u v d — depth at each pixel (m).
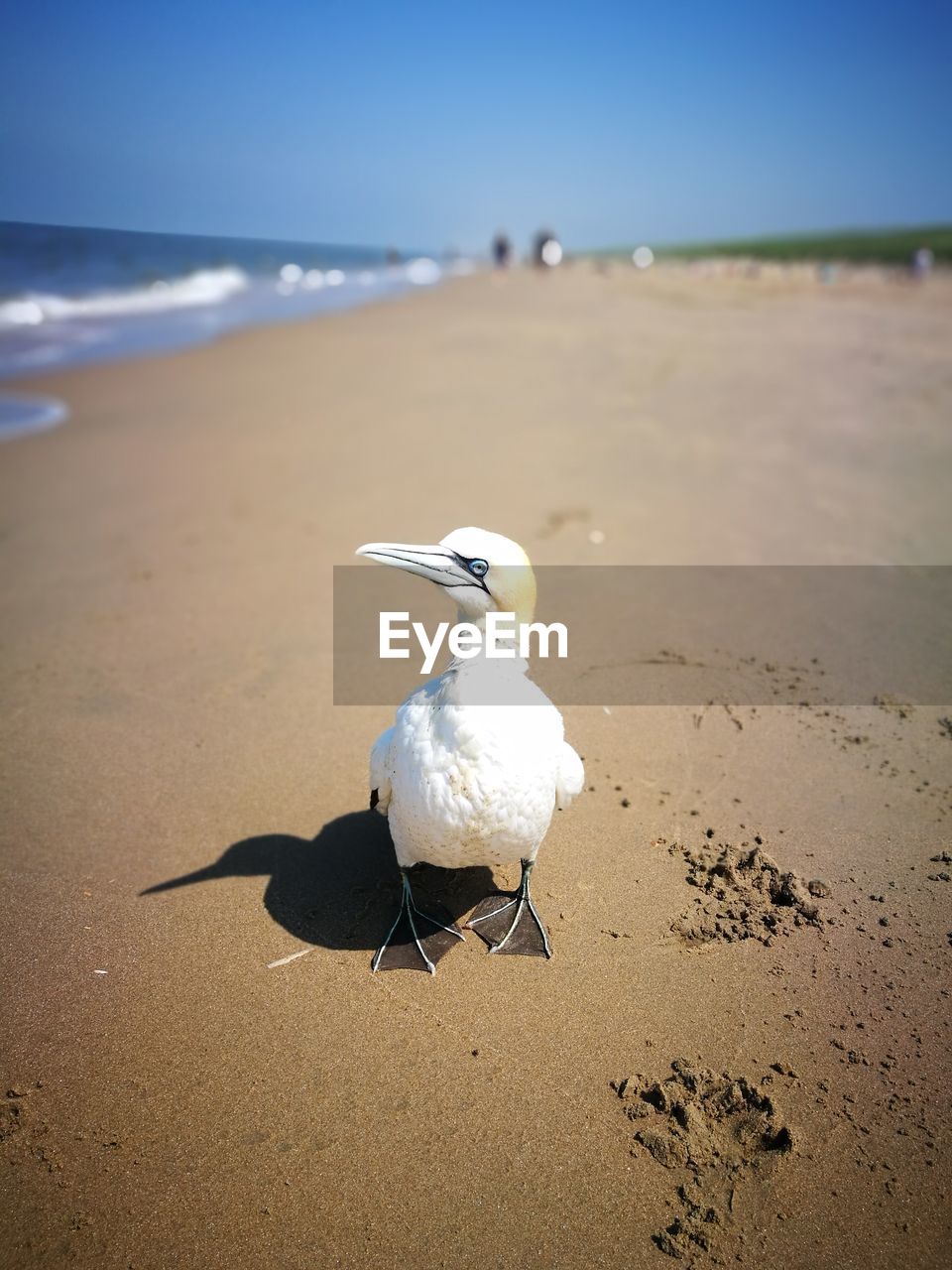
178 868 1.05
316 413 3.16
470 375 3.81
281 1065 0.82
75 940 0.96
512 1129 0.76
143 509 2.21
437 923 0.97
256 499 2.27
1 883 1.03
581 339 4.80
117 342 4.92
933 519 2.01
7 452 2.73
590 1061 0.82
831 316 5.88
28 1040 0.84
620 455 2.56
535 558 1.86
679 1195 0.71
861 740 1.25
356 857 1.07
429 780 0.85
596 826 1.10
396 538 1.99
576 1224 0.69
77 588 1.77
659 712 1.31
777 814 1.11
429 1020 0.86
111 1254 0.68
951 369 3.64
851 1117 0.76
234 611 1.67
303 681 1.43
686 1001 0.87
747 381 3.54
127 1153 0.75
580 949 0.93
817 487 2.25
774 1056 0.82
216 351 4.54
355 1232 0.69
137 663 1.49
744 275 11.40
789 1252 0.68
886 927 0.95
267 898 1.01
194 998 0.89
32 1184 0.73
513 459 2.54
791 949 0.92
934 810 1.11
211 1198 0.72
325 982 0.90
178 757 1.25
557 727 0.92
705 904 0.98
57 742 1.28
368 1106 0.78
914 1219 0.70
